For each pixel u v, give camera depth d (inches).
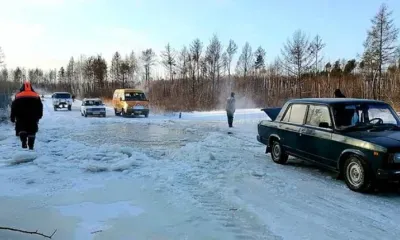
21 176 271.6
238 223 185.2
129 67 2874.0
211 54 2185.0
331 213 203.5
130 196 226.8
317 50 2018.9
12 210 197.3
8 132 575.8
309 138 297.0
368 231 177.6
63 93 1443.2
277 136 344.8
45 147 415.8
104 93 2785.4
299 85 1934.1
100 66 3139.8
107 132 631.8
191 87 1991.9
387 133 258.1
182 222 184.1
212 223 183.9
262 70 2583.7
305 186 260.4
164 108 1282.0
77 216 190.2
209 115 1079.6
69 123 788.0
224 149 425.7
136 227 176.4
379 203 222.4
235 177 282.7
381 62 1724.9
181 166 317.4
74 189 240.5
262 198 230.1
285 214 200.8
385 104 294.0
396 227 183.3
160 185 252.4
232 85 2169.0
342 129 267.4
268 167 326.3
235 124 774.5
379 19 1718.8
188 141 513.7
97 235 166.2
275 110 443.5
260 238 166.6
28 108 384.8
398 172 225.1
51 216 189.5
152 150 419.2
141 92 1089.4
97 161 332.2
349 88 1849.2
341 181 276.2
